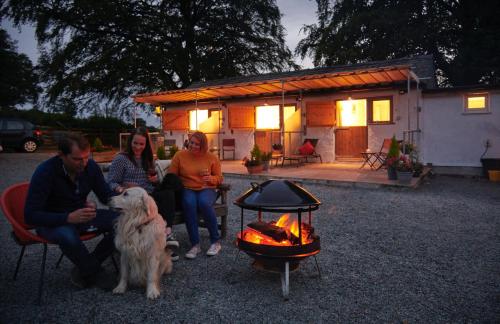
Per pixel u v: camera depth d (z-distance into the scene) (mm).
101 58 20609
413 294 3182
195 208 4148
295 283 3428
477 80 20922
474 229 5215
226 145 14602
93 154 17172
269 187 3389
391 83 11430
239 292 3232
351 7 23719
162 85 22484
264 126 14039
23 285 3377
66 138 3137
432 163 11336
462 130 10938
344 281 3467
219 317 2785
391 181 8547
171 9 23281
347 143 12391
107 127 24453
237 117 13727
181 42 22688
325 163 12367
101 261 3502
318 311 2881
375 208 6531
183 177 4340
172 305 2982
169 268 3572
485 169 10430
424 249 4387
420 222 5605
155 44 21750
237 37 24266
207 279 3518
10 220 2906
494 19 20406
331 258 4090
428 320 2742
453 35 21531
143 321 2723
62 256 3842
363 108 12211
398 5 22500
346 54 21969
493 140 10602
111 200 3090
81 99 22562
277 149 11750
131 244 3094
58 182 3256
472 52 19812
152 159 4137
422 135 11375
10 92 29031
